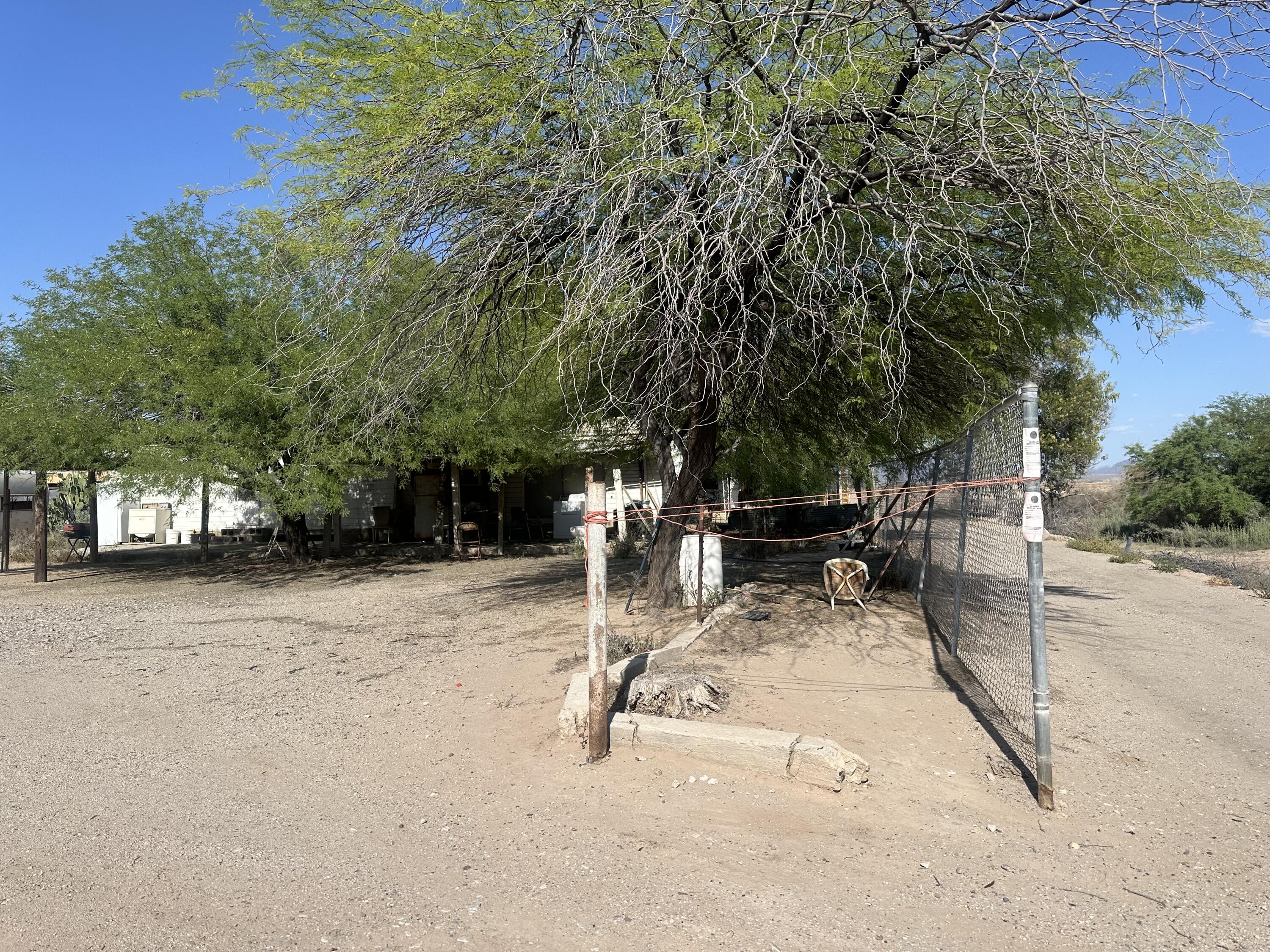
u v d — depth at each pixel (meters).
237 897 3.92
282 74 8.88
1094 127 6.86
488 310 9.29
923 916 3.68
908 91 7.48
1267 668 8.55
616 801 4.90
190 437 15.80
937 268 8.62
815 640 8.94
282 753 6.04
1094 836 4.51
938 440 14.09
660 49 7.55
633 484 24.66
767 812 4.72
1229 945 3.47
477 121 7.72
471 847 4.42
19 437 16.86
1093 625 11.09
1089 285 8.82
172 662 9.33
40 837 4.62
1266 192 6.88
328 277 8.38
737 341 8.59
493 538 27.02
